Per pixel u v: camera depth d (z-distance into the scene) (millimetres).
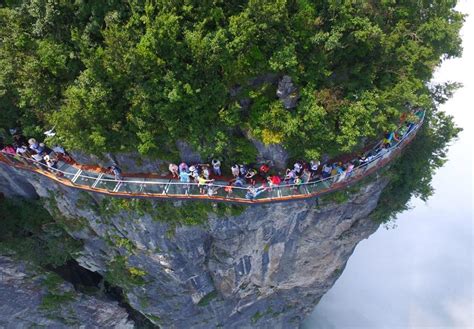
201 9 21141
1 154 27688
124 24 22234
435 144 33562
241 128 24688
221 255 31688
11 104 25703
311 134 24281
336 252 35875
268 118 23766
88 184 27125
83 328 40562
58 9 22578
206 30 21672
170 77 21938
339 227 32438
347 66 24953
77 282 39250
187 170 26047
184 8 20938
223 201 26500
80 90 23047
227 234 29312
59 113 24000
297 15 21906
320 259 35906
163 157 25859
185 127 24188
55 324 38938
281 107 23734
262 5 20422
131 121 24188
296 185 26391
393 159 29641
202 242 30469
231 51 21734
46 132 25422
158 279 34719
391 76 26188
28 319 37250
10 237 33094
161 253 30906
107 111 23438
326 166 26391
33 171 27734
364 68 25219
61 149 26953
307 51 23109
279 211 28141
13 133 27094
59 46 23578
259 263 33594
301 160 26344
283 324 45406
